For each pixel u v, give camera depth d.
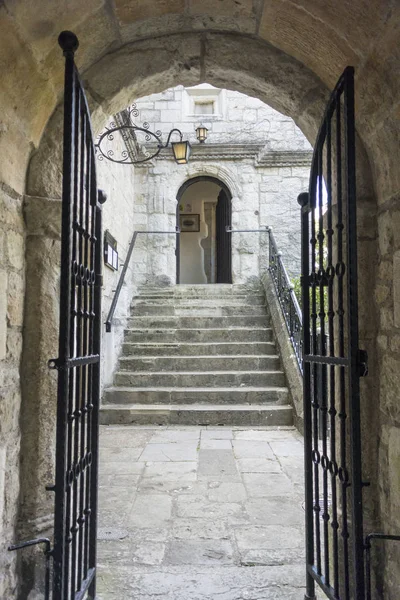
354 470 1.65
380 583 2.06
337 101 1.87
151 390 5.91
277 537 2.77
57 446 1.68
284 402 5.85
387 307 2.01
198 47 2.43
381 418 2.06
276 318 6.93
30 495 2.10
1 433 1.87
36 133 2.11
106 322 5.93
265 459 4.26
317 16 1.95
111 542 2.69
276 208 9.30
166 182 9.24
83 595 1.92
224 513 3.10
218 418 5.57
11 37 1.69
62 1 1.80
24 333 2.13
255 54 2.43
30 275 2.14
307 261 2.40
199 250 12.91
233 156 9.30
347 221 1.70
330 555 2.35
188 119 9.33
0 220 1.88
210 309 7.88
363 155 2.17
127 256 7.53
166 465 4.09
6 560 1.92
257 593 2.21
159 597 2.17
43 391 2.13
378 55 1.79
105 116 2.54
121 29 2.25
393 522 1.93
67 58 1.73
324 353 2.12
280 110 2.68
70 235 1.73
